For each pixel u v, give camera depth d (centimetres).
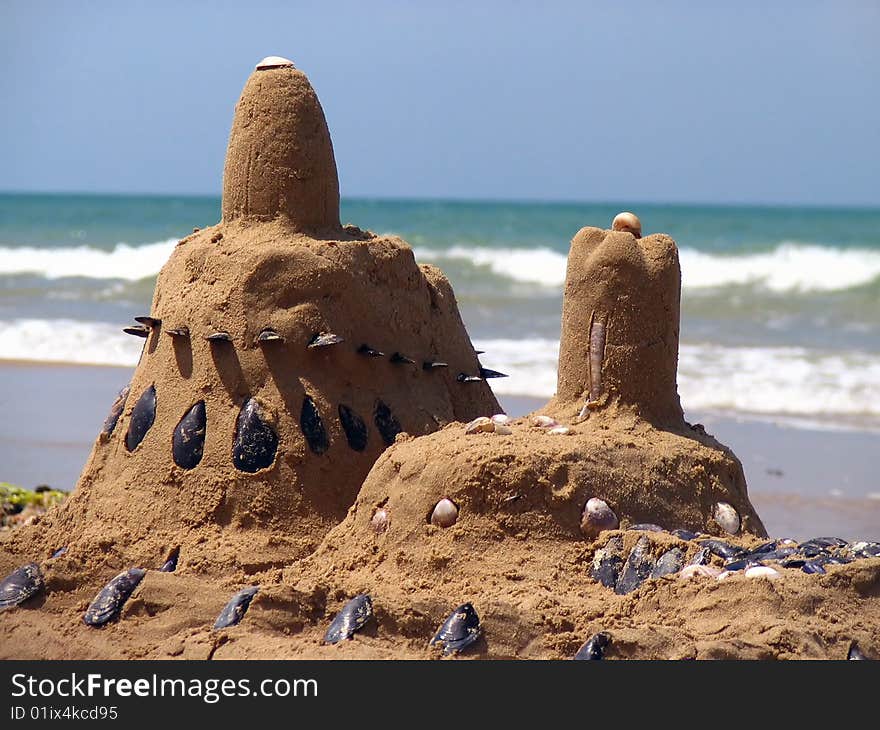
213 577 846
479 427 830
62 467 1535
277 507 880
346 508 895
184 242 969
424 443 830
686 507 811
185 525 877
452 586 757
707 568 738
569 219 5456
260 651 721
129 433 920
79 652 764
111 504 903
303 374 905
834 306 2858
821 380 2039
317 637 732
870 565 723
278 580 816
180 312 926
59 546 905
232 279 915
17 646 783
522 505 779
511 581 757
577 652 693
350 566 799
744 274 3178
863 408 1888
